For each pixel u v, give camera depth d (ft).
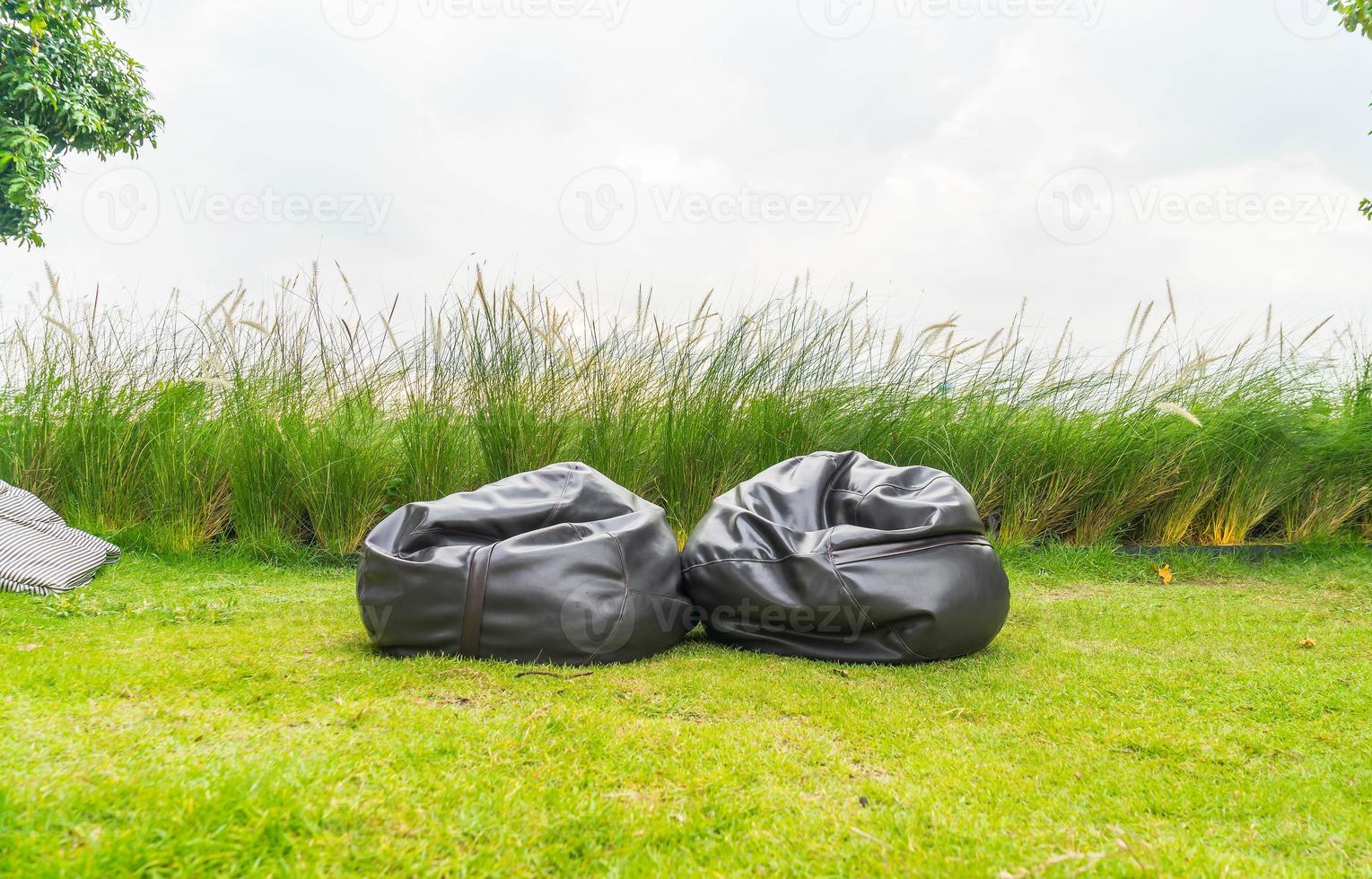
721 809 4.57
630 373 15.46
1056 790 5.09
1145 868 3.89
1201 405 16.48
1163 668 8.13
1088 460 15.76
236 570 13.07
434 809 4.28
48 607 9.05
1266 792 5.09
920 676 7.86
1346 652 8.80
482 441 14.60
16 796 3.92
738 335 15.74
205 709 5.85
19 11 30.66
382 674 7.09
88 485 14.23
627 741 5.55
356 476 14.35
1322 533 15.92
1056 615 10.86
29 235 33.04
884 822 4.48
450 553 7.94
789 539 8.74
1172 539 16.15
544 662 7.80
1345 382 17.44
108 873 3.43
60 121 33.22
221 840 3.74
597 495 8.98
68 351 14.98
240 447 14.17
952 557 8.55
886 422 15.84
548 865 3.92
